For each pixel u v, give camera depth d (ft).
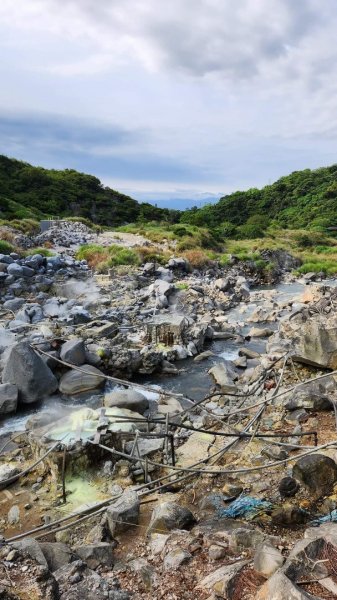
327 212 264.11
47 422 30.40
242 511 20.21
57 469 24.77
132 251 103.24
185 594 14.33
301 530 18.54
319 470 21.47
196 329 54.19
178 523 19.11
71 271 84.02
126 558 17.39
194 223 201.67
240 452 26.68
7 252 90.84
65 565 15.76
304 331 37.37
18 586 12.88
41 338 45.55
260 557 14.85
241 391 37.47
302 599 12.16
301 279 120.57
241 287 87.71
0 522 22.18
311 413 30.32
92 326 53.06
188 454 27.48
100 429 26.17
